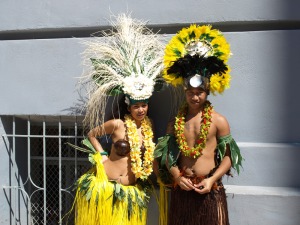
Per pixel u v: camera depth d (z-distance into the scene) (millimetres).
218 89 3588
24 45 4555
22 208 4820
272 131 4160
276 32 4129
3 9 4594
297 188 4066
